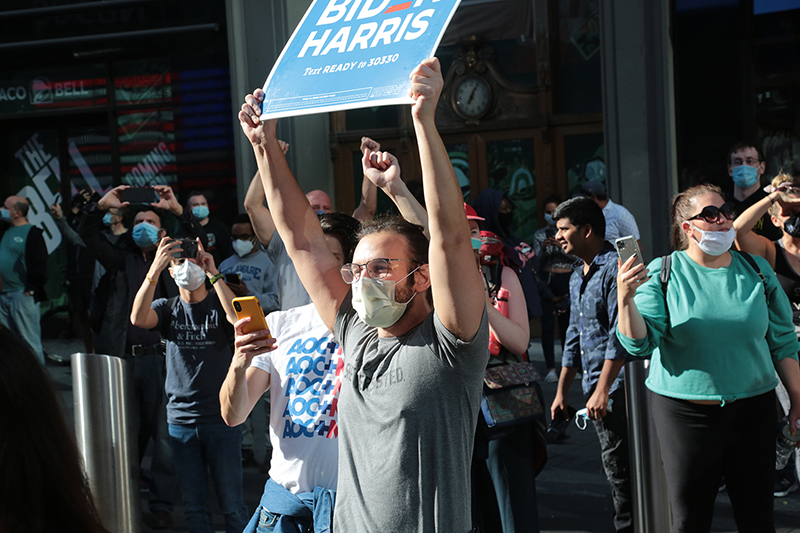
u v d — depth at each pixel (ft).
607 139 25.40
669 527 10.39
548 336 26.17
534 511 10.53
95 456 11.24
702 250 9.98
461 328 5.88
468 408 6.06
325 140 33.53
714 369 9.72
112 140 32.86
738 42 24.79
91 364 11.29
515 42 32.53
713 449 9.84
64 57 32.40
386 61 6.16
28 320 28.84
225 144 29.60
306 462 8.27
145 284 12.86
